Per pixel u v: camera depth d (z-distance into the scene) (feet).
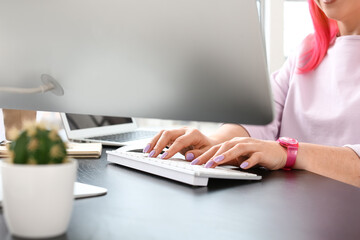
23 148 1.38
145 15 1.95
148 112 2.16
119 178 2.54
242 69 1.91
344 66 4.73
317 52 4.93
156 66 2.02
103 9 2.01
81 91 2.24
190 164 2.81
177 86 2.03
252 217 1.79
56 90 2.30
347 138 4.59
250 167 3.05
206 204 1.98
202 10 1.86
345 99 4.67
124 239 1.43
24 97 2.47
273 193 2.29
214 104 2.03
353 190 2.42
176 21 1.91
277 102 5.35
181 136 3.07
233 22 1.84
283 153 3.13
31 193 1.36
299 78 5.08
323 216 1.84
